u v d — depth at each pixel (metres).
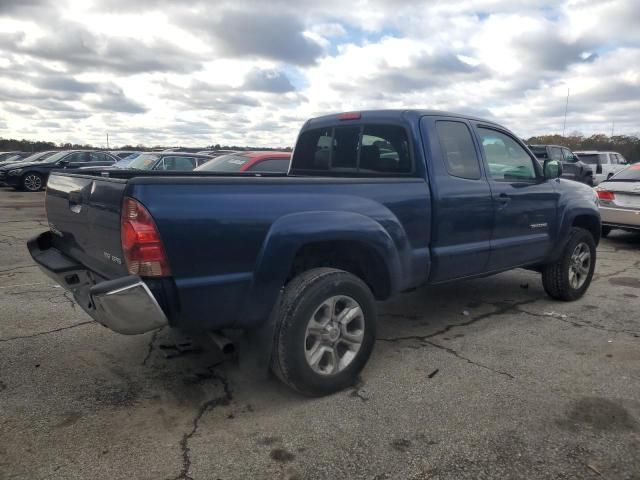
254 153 8.91
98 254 3.19
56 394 3.39
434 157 4.09
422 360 4.03
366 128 4.48
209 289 2.89
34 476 2.54
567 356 4.13
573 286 5.63
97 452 2.75
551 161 5.14
